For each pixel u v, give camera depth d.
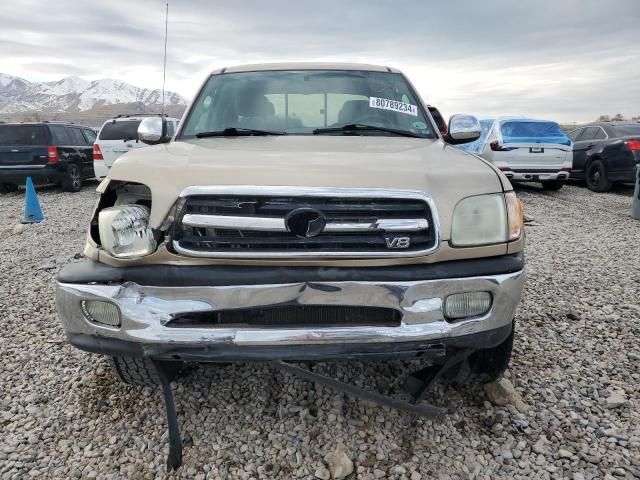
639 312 4.44
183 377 3.34
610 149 12.36
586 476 2.48
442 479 2.46
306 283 2.32
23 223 9.48
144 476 2.52
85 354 3.80
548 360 3.60
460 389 3.22
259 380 3.32
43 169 13.12
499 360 2.95
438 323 2.39
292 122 3.59
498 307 2.47
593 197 11.99
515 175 12.00
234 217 2.30
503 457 2.62
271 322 2.39
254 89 3.83
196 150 2.85
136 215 2.37
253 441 2.76
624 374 3.40
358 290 2.33
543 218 9.38
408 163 2.59
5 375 3.52
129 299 2.37
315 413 2.98
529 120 12.25
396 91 3.88
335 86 3.85
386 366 3.45
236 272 2.33
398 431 2.81
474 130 3.88
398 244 2.35
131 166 2.57
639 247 6.96
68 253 7.00
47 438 2.82
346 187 2.32
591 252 6.69
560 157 11.98
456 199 2.43
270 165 2.46
